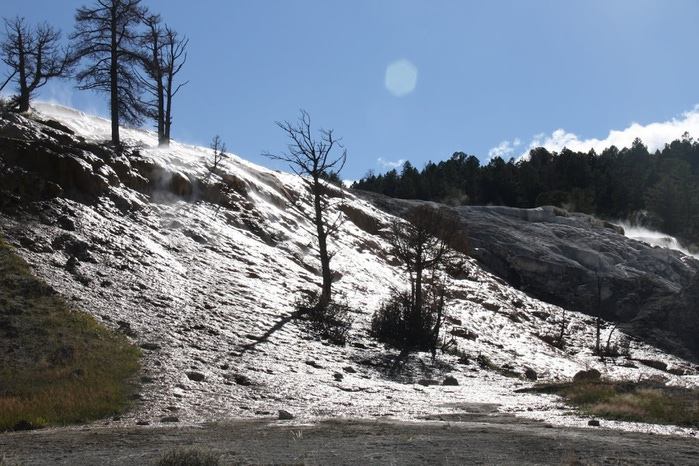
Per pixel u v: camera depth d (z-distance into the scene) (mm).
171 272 24750
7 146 25219
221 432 10656
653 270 59062
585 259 58000
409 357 24172
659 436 10586
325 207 47531
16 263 19719
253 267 29453
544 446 9141
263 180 44531
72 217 24766
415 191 108750
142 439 9867
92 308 19078
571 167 115938
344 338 24453
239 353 18938
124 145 34406
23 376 14203
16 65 35531
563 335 43812
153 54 40531
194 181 35562
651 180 114625
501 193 110688
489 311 41062
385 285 37844
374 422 12086
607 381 20906
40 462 7973
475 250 53969
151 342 17984
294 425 11609
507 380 23391
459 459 8078
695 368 40188
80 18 32969
